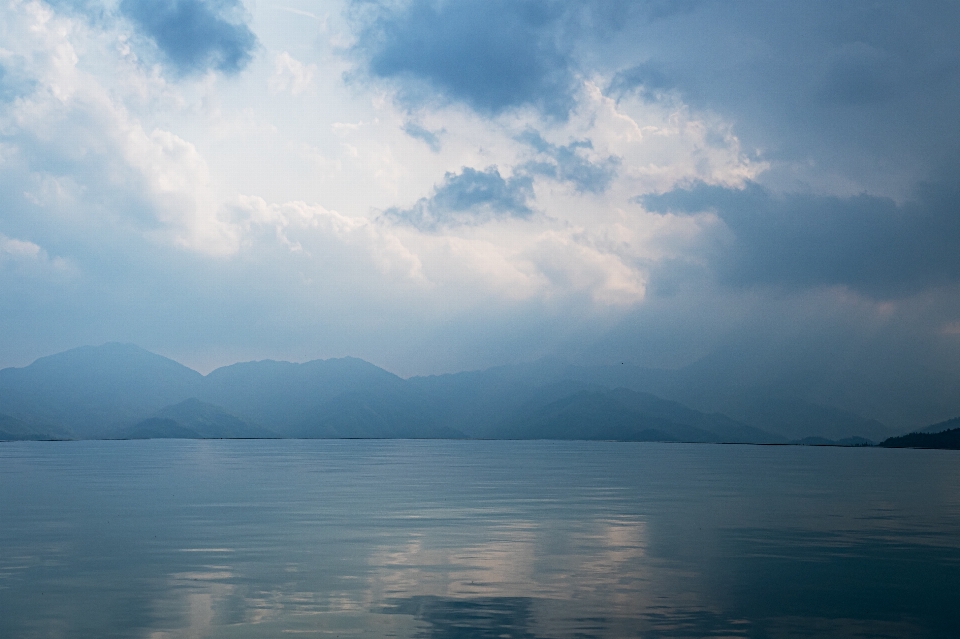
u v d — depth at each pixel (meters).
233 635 21.30
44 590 26.05
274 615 23.12
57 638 21.02
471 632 21.52
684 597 25.33
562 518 43.78
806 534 38.09
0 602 24.53
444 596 25.33
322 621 22.52
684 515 45.44
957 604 24.69
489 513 46.12
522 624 22.27
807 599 25.17
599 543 35.16
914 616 23.44
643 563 30.58
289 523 41.41
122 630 21.72
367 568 29.45
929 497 57.47
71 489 62.38
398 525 40.69
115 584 26.86
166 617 22.92
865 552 33.16
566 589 26.28
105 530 38.75
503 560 31.09
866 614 23.59
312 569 29.27
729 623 22.53
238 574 28.42
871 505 51.50
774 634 21.62
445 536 37.03
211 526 40.19
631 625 22.23
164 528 39.47
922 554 32.72
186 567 29.62
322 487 64.94
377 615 23.14
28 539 36.00
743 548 34.03
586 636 21.23
